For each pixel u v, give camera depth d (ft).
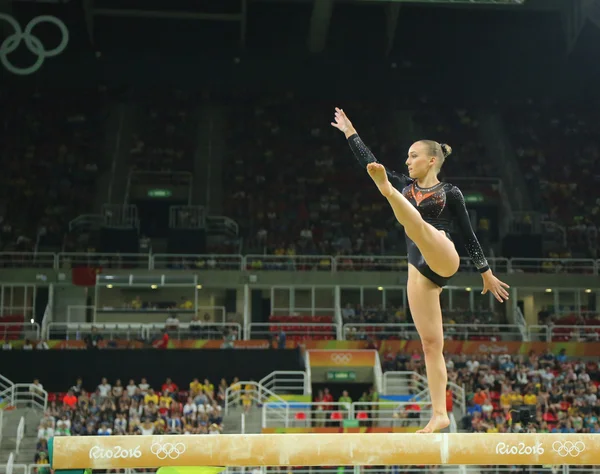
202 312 147.13
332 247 153.79
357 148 22.86
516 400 106.22
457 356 123.65
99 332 131.34
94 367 115.34
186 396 109.60
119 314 139.85
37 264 146.20
